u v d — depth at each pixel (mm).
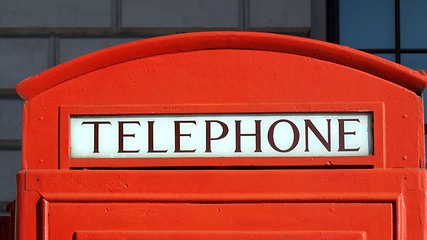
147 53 3949
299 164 3883
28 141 3947
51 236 3906
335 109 3887
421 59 8812
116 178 3912
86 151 3941
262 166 3898
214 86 3926
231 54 3930
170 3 8555
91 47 8539
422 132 3854
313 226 3844
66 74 3961
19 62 8570
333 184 3854
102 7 8555
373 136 3867
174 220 3879
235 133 3908
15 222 4027
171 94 3936
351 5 8828
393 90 3871
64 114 3949
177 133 3928
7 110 8594
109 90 3951
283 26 8531
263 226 3854
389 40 8844
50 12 8578
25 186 3928
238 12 8547
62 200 3912
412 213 3822
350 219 3838
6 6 8602
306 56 3912
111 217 3898
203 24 8539
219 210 3869
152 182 3898
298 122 3895
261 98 3912
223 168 3920
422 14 8820
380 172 3842
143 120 3936
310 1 8609
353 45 8828
